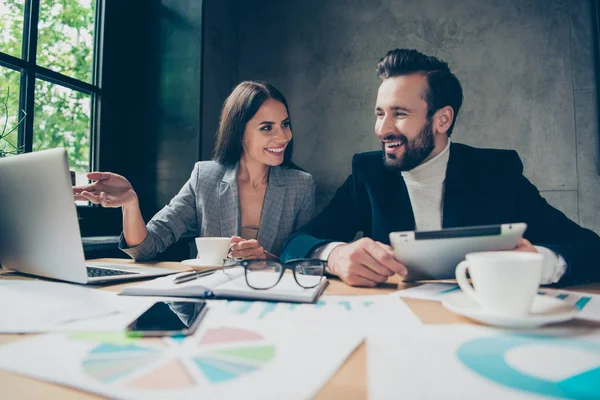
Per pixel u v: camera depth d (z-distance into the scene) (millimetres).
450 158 1133
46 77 1678
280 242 1445
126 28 2098
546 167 2096
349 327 424
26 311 488
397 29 2367
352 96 2426
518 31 2174
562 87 2094
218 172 1494
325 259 820
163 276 826
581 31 2082
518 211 1085
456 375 289
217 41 2348
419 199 1160
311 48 2516
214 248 955
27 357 333
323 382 280
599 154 2016
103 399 261
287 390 266
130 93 2115
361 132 2400
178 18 2113
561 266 683
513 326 415
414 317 467
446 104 1069
